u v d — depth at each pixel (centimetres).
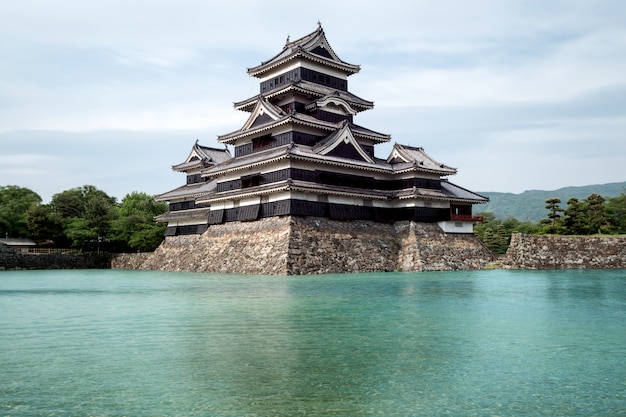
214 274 4359
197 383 923
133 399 833
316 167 4662
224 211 5162
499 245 7894
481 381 942
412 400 831
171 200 6544
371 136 5469
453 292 2495
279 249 4075
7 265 5775
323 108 5153
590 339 1324
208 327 1496
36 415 755
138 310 1891
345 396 850
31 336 1375
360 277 3606
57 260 6216
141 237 7112
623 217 6331
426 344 1257
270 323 1568
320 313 1777
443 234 5094
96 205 7550
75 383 923
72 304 2116
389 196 5075
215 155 6631
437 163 5447
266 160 4550
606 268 4466
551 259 4519
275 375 975
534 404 816
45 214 7800
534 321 1608
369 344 1255
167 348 1213
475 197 5481
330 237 4403
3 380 944
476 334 1388
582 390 891
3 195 9238
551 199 5816
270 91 5303
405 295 2355
